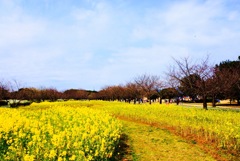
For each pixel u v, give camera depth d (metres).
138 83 53.28
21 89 57.75
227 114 20.86
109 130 12.27
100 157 9.16
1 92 44.78
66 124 14.98
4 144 10.43
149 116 23.05
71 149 8.83
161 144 15.05
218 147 14.11
